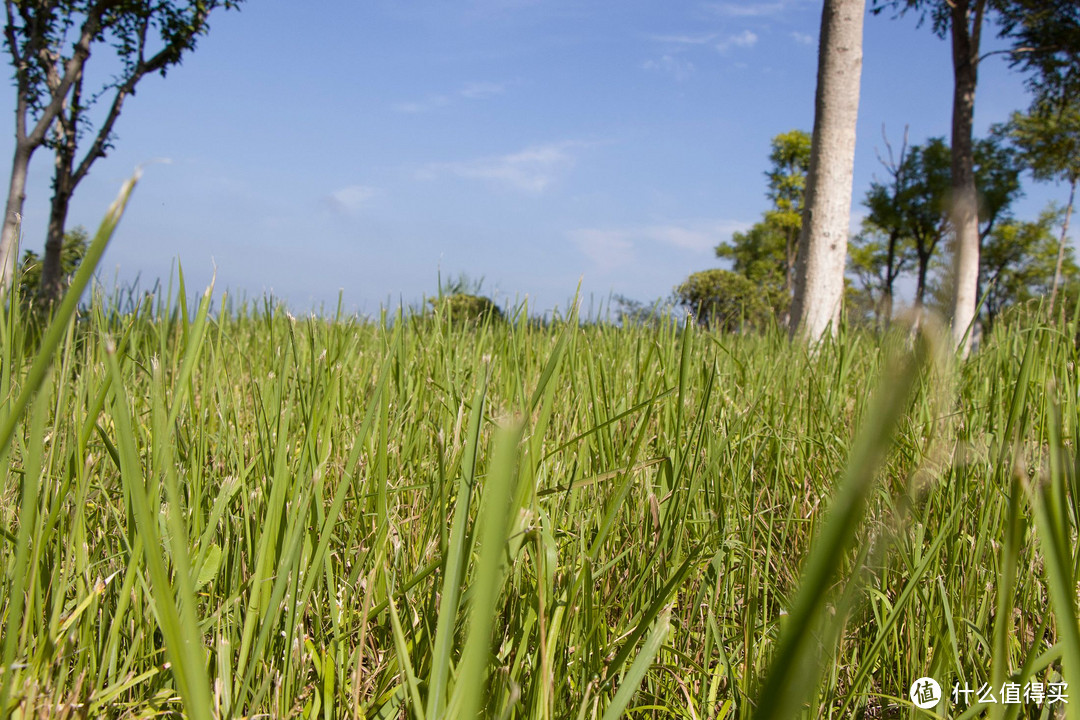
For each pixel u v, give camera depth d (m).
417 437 1.71
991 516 1.44
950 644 1.17
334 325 2.21
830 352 2.94
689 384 2.04
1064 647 0.44
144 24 10.74
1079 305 1.74
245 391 2.06
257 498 1.23
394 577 1.21
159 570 0.50
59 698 0.88
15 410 0.46
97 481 1.35
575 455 1.52
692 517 1.54
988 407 1.76
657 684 1.18
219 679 0.92
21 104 9.49
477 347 2.22
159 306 2.12
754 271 41.50
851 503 0.27
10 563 1.02
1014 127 20.08
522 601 1.13
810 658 0.29
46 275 10.14
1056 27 13.36
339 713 1.00
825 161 6.25
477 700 0.38
